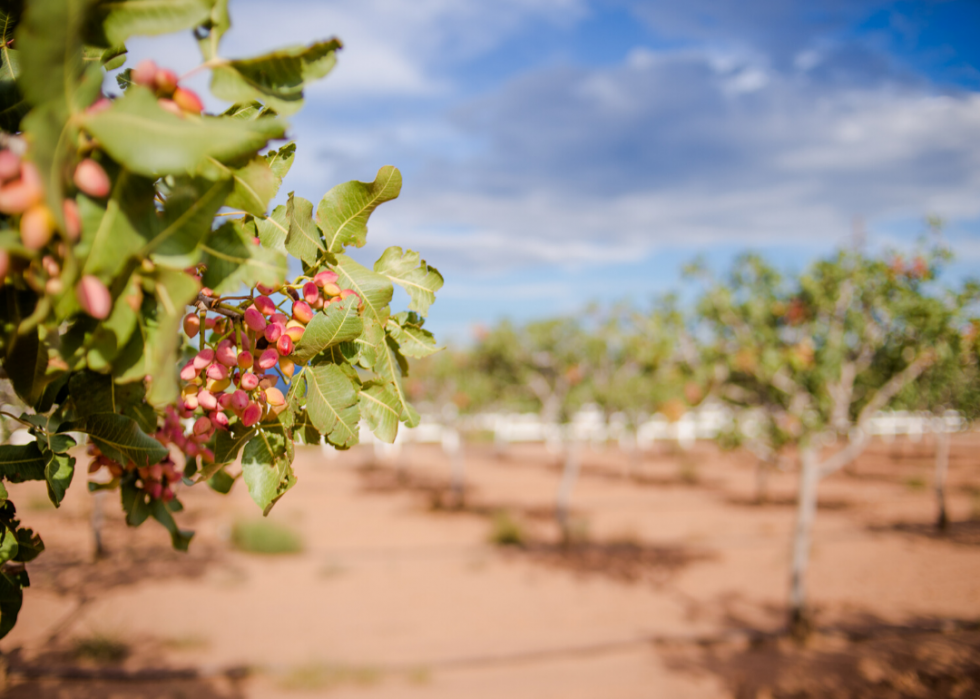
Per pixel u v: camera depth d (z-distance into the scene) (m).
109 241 0.61
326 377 1.06
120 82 1.00
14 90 0.80
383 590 8.88
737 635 7.44
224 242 0.79
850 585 9.64
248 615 7.64
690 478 19.25
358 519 13.02
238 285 0.78
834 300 7.71
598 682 6.23
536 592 8.98
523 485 17.80
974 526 13.57
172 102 0.70
